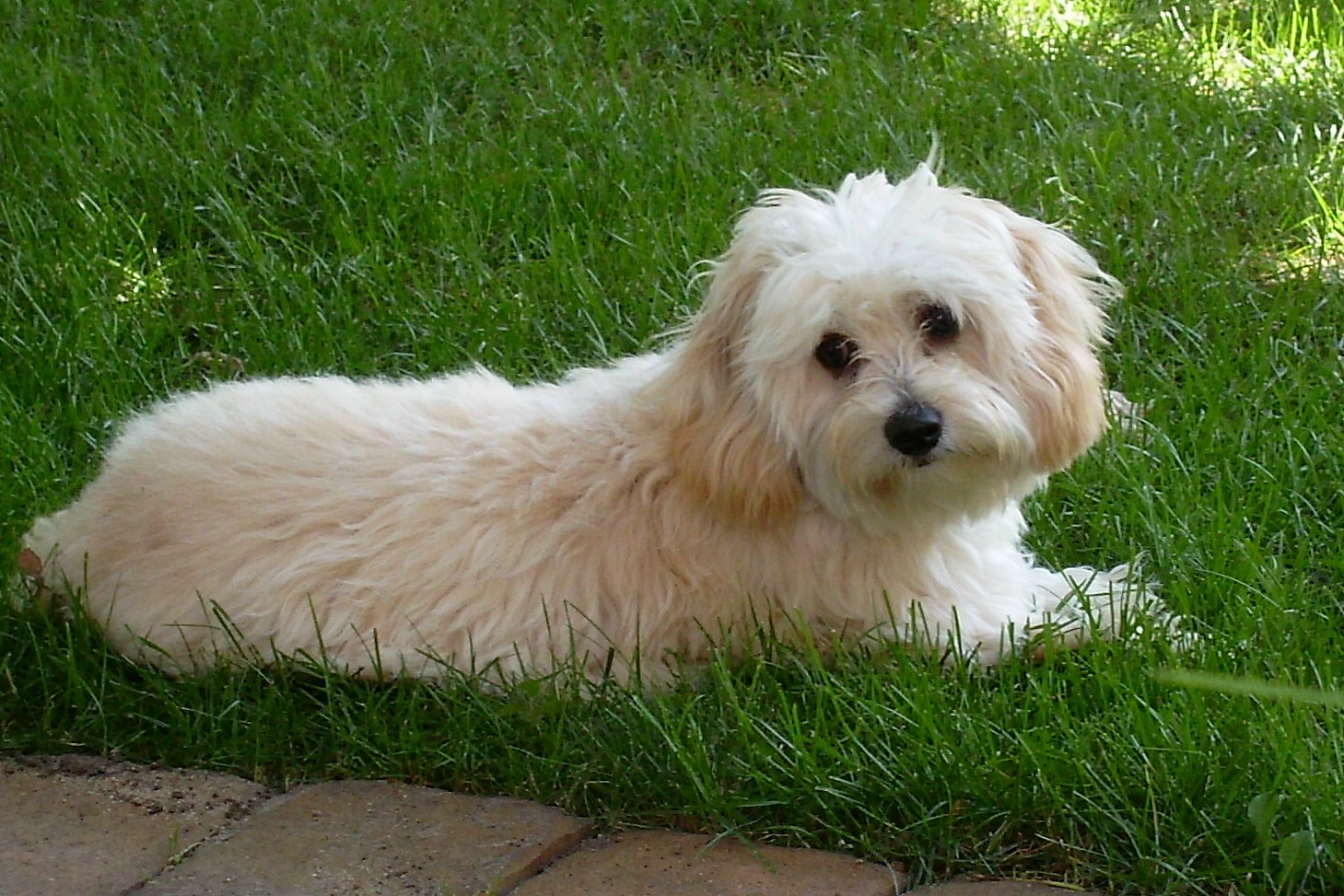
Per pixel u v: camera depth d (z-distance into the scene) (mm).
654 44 2434
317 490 1585
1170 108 2188
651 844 1441
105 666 1572
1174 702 1483
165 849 1447
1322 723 1477
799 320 1508
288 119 2182
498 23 2443
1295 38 2334
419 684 1552
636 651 1538
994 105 2195
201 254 2023
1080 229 1983
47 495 1746
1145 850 1408
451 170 2102
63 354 1890
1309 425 1742
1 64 2262
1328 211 1983
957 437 1508
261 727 1529
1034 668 1570
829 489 1538
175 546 1588
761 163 2113
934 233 1519
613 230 2031
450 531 1570
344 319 1932
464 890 1406
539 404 1615
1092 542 1689
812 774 1452
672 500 1572
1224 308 1878
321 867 1427
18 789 1501
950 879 1414
